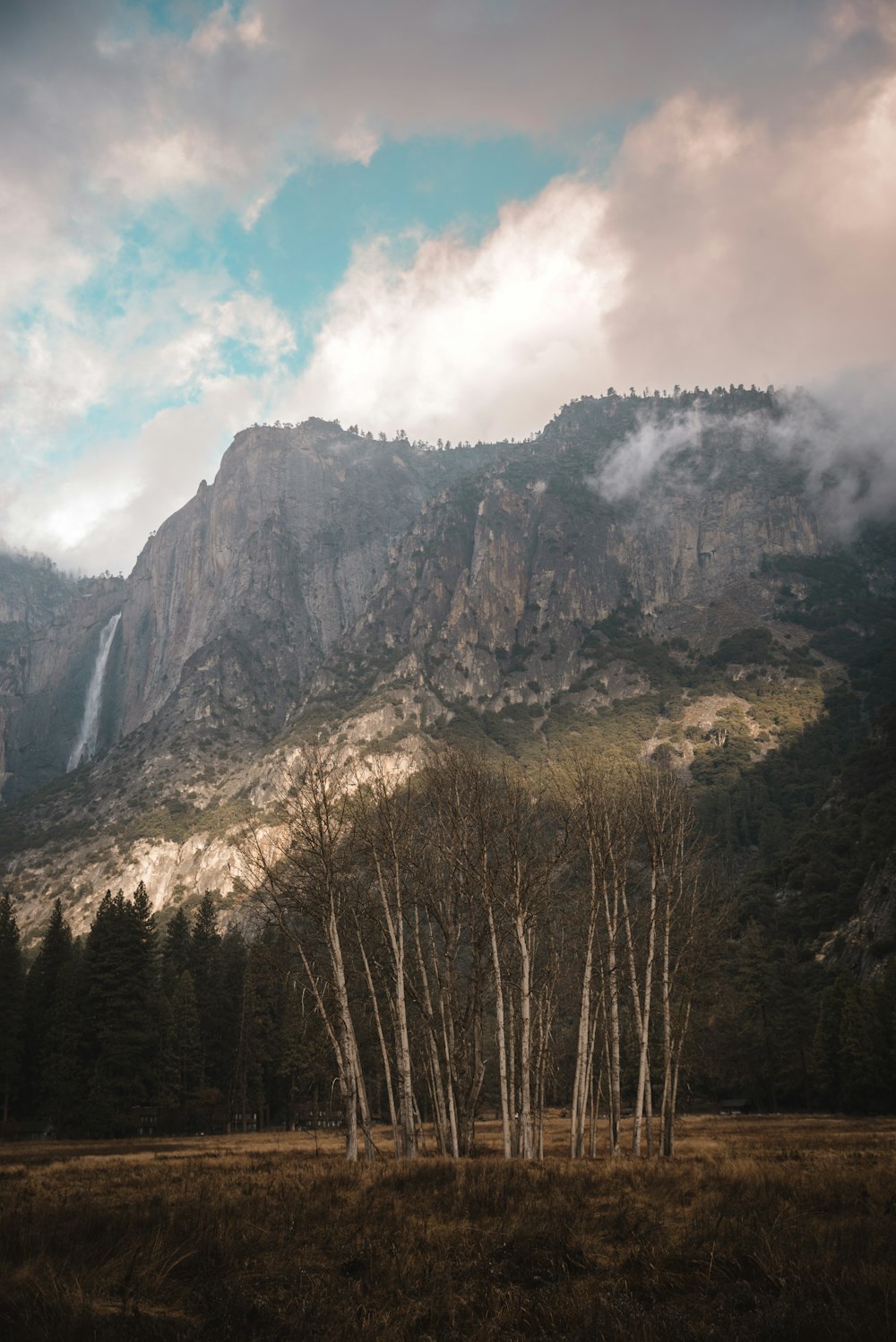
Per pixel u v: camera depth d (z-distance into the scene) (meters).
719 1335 10.01
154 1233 13.95
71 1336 9.73
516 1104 42.12
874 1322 9.88
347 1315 10.68
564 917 39.66
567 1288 11.65
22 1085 82.94
